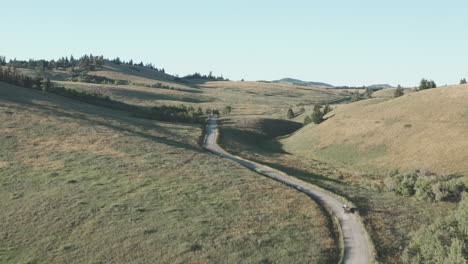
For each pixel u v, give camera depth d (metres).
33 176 43.97
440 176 52.88
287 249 30.48
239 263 27.75
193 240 30.98
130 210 36.34
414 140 73.75
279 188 48.69
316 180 58.09
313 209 41.06
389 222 39.12
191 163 58.19
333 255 30.53
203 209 38.12
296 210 40.28
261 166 66.56
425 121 80.06
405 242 33.62
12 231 30.91
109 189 41.84
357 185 57.41
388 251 31.77
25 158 50.16
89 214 34.84
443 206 45.22
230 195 43.28
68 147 58.03
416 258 28.70
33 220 33.00
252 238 32.03
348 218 39.88
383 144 77.50
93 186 42.38
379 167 68.56
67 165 49.16
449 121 75.94
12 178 42.75
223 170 55.97
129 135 73.69
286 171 64.25
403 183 51.94
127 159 55.28
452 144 66.06
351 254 31.20
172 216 35.66
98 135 68.75
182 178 48.56
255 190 46.38
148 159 56.81
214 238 31.55
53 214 34.34
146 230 32.25
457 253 25.72
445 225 32.34
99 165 50.41
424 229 33.25
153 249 29.16
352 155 78.31
